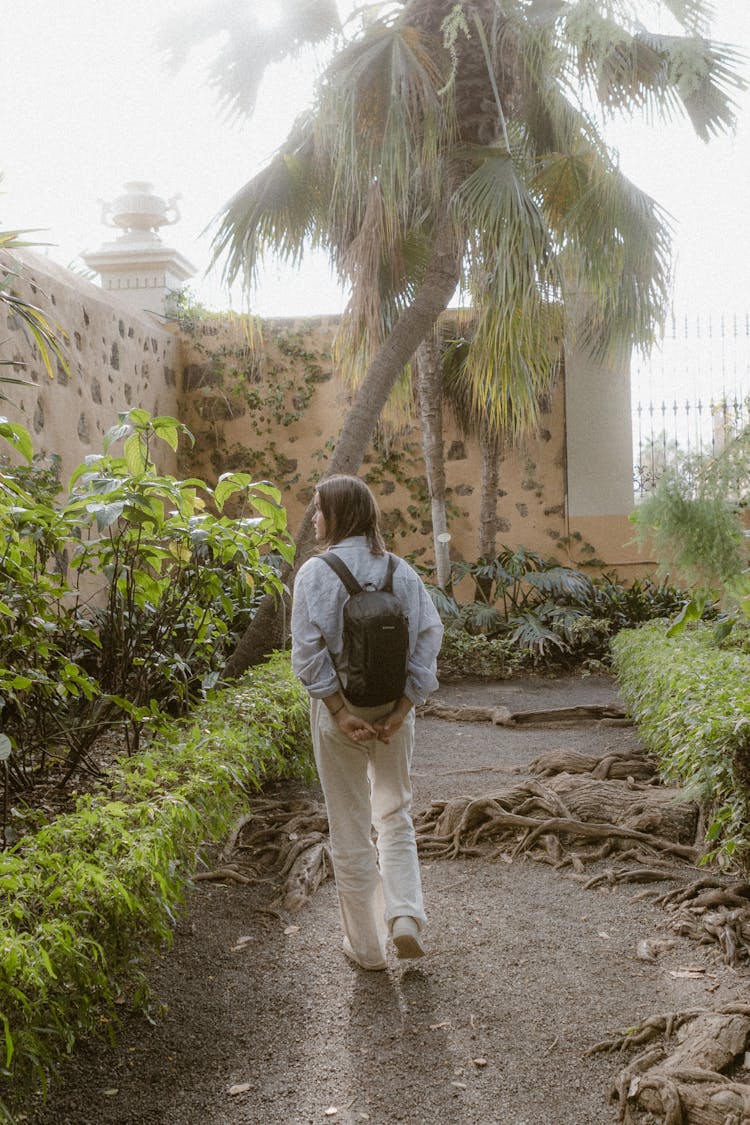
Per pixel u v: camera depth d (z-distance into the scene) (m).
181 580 3.97
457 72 6.30
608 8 3.40
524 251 5.78
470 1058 2.24
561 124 7.01
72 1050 2.22
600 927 3.04
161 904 2.29
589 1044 2.29
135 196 10.77
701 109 6.51
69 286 7.62
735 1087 1.95
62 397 7.30
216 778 2.87
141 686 3.75
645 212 6.54
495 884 3.50
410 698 2.65
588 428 10.62
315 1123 1.98
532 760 5.34
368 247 6.67
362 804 2.71
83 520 3.54
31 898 1.94
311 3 6.66
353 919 2.69
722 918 2.92
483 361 6.81
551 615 9.40
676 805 3.93
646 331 7.30
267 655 5.54
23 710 3.23
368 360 7.42
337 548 2.65
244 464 10.90
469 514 10.77
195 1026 2.40
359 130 5.98
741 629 4.20
